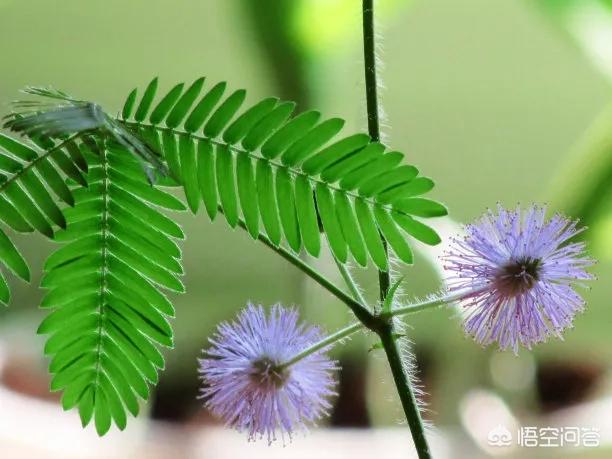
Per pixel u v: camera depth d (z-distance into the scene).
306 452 0.53
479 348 0.65
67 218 0.39
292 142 0.39
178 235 0.40
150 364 0.40
